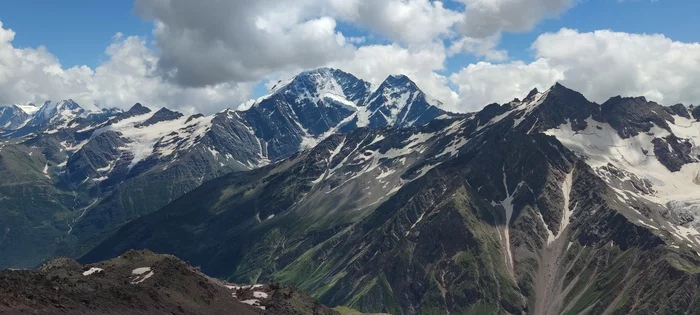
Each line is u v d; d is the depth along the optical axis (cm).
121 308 14488
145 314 15162
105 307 13850
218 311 19738
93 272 19925
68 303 12644
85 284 15500
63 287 13738
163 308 16588
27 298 11606
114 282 17225
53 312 11612
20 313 10719
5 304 10850
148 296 16825
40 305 11631
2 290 11369
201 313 18400
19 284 12181
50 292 12694
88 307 13138
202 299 19988
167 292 18725
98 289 15162
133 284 17512
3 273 13300
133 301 15500
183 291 19788
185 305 18250
